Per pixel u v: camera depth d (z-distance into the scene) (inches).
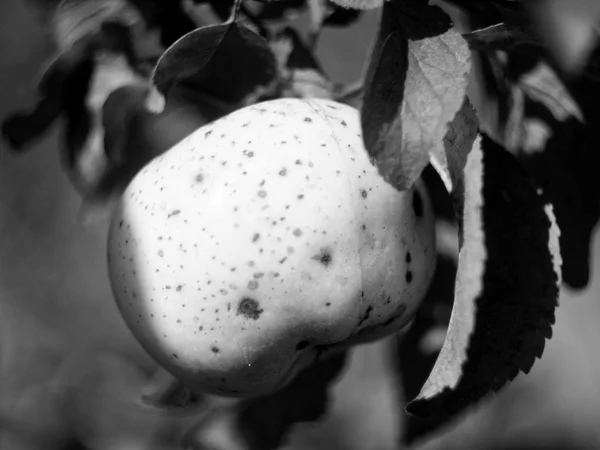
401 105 9.5
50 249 31.9
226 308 10.3
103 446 20.6
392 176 9.4
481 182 10.0
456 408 10.2
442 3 11.6
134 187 10.9
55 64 13.4
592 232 12.3
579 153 11.7
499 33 10.1
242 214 10.2
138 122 13.8
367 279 10.4
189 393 13.6
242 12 11.5
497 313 10.3
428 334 12.9
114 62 13.4
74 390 21.3
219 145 10.5
